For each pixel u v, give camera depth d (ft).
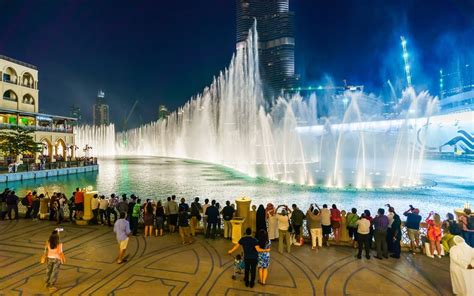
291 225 38.01
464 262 24.22
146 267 30.73
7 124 150.20
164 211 43.55
